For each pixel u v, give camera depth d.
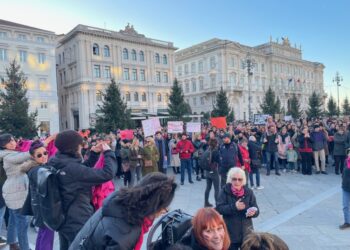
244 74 71.12
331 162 14.88
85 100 48.25
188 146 11.41
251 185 10.27
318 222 6.52
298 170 13.21
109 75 50.62
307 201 8.23
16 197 4.96
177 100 42.69
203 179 12.38
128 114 33.69
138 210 2.12
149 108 54.84
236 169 4.18
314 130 12.47
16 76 24.59
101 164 3.70
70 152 3.37
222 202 4.11
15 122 22.70
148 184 2.23
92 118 47.66
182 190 10.30
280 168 13.88
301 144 12.23
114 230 2.10
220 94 47.97
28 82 42.78
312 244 5.36
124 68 52.41
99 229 2.16
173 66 58.72
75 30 47.69
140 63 54.12
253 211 3.90
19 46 42.00
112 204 2.20
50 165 3.33
